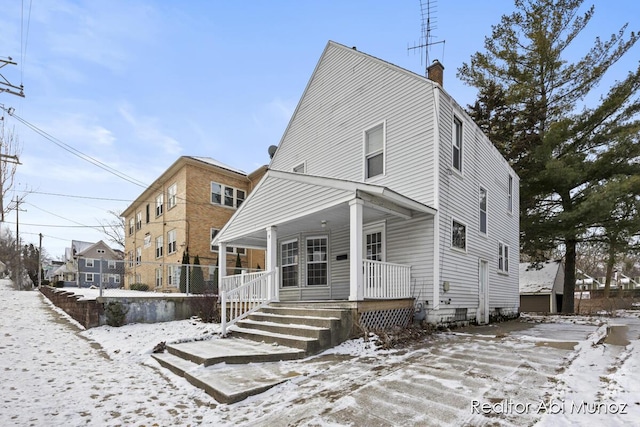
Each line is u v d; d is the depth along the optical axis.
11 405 4.07
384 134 10.66
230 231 12.02
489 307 11.91
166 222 21.91
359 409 3.68
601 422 3.16
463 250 10.28
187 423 3.62
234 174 22.03
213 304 10.77
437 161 9.23
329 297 11.45
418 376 4.72
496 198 13.45
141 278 25.59
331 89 12.84
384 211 8.64
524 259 30.94
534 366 5.10
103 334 8.73
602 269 46.16
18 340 7.76
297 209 9.32
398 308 8.44
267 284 9.61
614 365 5.09
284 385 4.58
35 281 41.12
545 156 16.56
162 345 7.16
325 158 12.73
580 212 15.17
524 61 19.14
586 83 18.06
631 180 14.21
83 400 4.32
